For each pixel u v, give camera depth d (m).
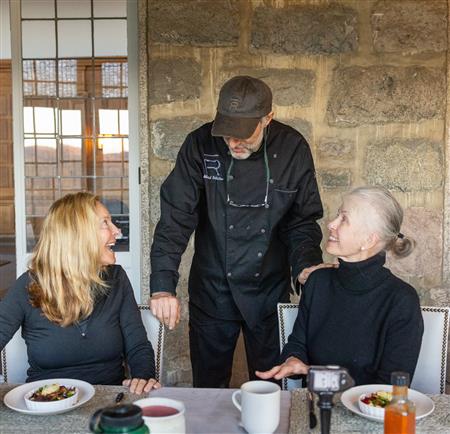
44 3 3.74
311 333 2.09
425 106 3.51
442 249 3.58
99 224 2.12
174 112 3.56
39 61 3.79
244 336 2.66
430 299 3.61
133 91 3.75
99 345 2.12
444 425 1.57
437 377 2.14
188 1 3.49
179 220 2.47
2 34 6.42
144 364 2.10
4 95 9.27
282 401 1.74
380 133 3.54
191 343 2.69
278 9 3.48
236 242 2.47
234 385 3.70
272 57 3.50
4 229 9.02
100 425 1.03
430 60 3.49
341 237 2.00
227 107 2.21
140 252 3.77
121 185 3.84
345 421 1.60
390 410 1.30
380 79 3.50
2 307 2.09
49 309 2.05
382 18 3.47
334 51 3.50
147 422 1.32
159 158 3.59
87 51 3.76
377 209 1.98
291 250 2.49
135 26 3.71
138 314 2.22
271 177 2.43
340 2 3.47
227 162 2.42
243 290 2.53
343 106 3.52
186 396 1.77
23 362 2.21
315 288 2.10
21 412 1.65
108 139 3.82
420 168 3.54
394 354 1.94
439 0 3.45
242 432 1.53
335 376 1.25
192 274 2.65
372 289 1.99
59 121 3.83
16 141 3.85
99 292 2.14
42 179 3.88
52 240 2.04
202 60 3.52
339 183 3.56
